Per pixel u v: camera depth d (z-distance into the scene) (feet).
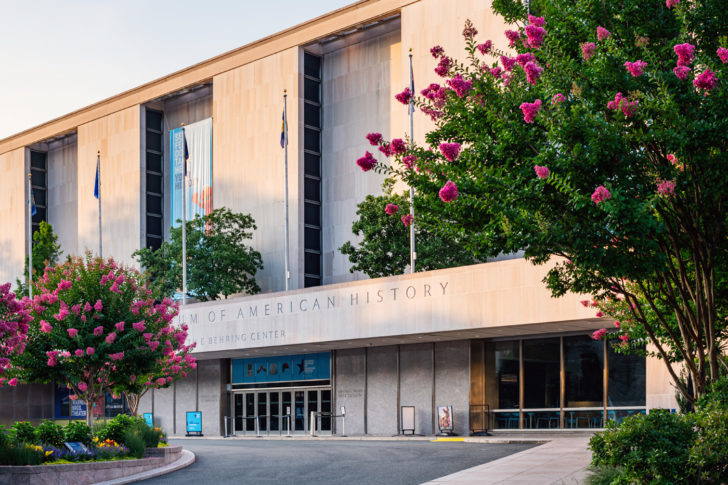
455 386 119.55
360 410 132.05
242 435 152.05
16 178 244.63
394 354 128.67
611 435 37.17
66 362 79.92
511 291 102.42
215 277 173.06
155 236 207.92
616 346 57.67
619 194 35.58
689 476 35.86
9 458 61.62
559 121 36.52
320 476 64.90
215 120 191.11
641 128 36.45
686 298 40.34
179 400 162.91
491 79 41.32
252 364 153.07
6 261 244.22
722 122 35.17
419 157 42.73
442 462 71.31
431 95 43.01
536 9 44.78
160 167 211.00
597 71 37.63
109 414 175.32
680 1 37.88
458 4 150.51
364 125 170.81
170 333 94.12
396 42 167.32
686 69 34.86
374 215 147.64
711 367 39.73
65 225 238.07
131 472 68.74
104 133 216.95
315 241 175.94
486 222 40.81
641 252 37.06
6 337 61.62
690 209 37.63
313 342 126.93
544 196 38.01
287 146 174.70
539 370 111.75
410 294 114.11
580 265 38.22
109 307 81.61
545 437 105.50
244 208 182.60
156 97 204.64
